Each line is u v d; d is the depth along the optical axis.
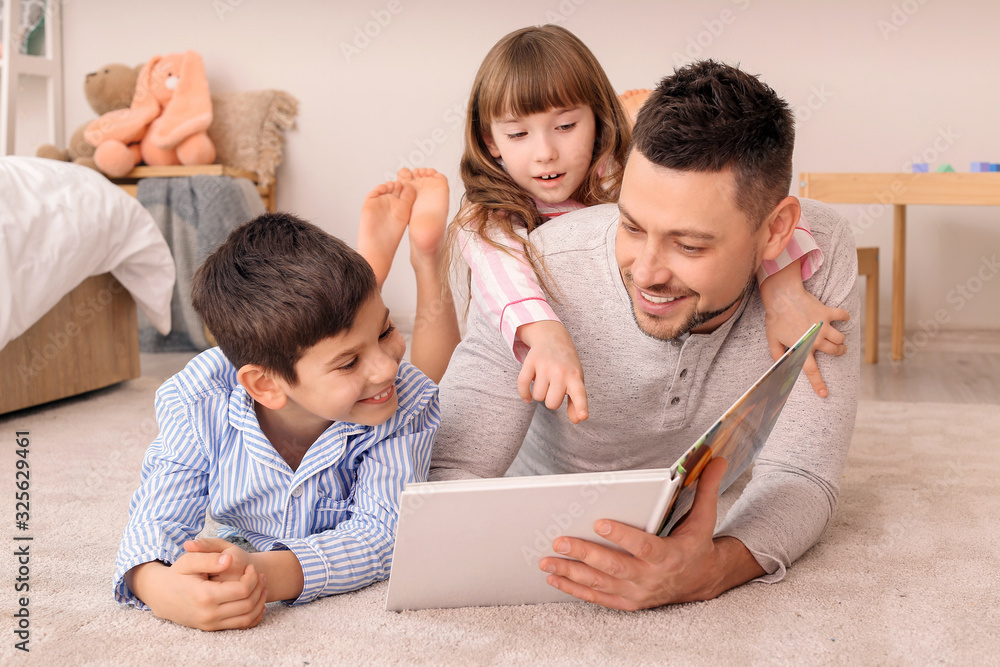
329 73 3.00
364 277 0.77
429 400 0.88
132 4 3.10
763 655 0.69
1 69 2.93
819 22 2.67
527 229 1.01
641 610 0.77
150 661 0.67
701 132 0.68
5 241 1.59
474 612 0.77
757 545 0.81
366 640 0.71
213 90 3.07
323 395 0.77
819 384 0.87
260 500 0.86
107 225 1.88
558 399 0.76
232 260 0.78
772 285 0.85
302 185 3.05
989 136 2.63
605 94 1.15
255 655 0.69
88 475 1.28
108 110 2.87
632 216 0.73
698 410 0.90
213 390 0.86
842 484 1.21
